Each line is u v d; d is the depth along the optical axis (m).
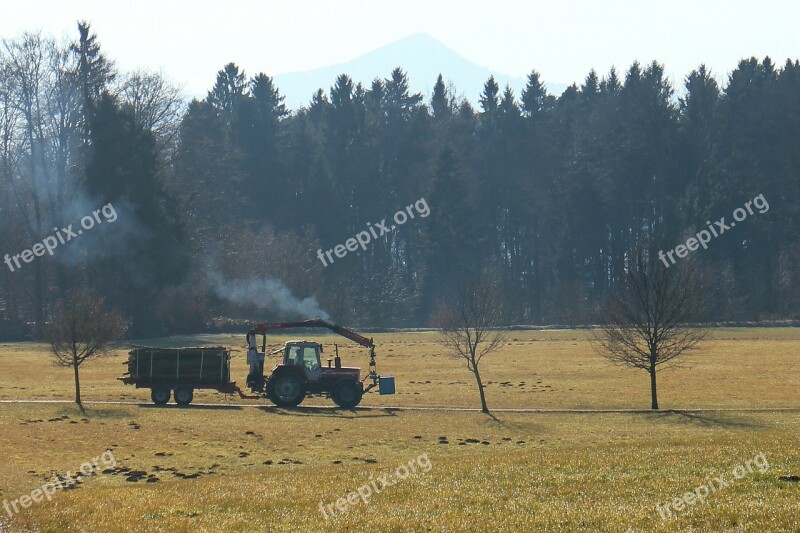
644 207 190.75
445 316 105.19
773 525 27.28
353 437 58.31
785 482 32.53
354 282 175.75
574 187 193.00
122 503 35.53
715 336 142.38
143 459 49.62
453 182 184.12
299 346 77.06
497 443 55.78
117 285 145.50
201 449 53.16
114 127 146.88
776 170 184.25
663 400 80.38
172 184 159.00
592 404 78.00
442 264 182.12
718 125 193.00
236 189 195.00
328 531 29.89
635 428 63.19
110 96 147.88
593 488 34.00
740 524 27.62
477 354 122.56
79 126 150.00
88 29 149.25
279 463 48.72
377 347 133.38
